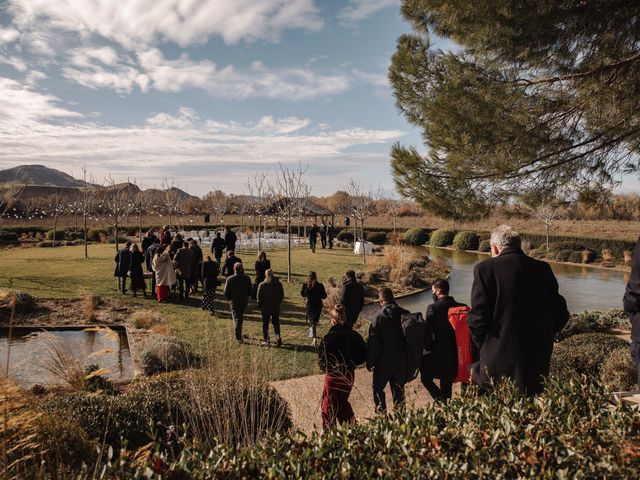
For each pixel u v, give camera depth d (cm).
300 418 661
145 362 859
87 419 460
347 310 1014
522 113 743
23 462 304
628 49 709
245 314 1346
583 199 835
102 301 1424
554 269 2836
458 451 247
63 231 3906
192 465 243
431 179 848
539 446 237
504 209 878
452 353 581
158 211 5378
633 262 314
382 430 275
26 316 1252
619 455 215
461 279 2325
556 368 743
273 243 3391
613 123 742
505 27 691
